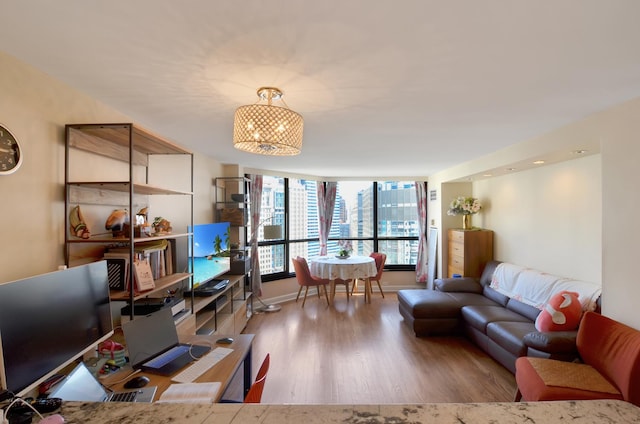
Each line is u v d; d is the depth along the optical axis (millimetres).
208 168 4188
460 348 3627
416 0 1100
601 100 2090
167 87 1857
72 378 1345
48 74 1683
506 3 1115
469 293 4477
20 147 1523
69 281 1354
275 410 714
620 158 2156
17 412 855
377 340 3869
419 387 2789
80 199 1918
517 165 3680
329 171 5648
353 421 673
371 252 6566
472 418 687
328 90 1899
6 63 1462
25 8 1132
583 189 3271
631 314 2080
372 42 1373
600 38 1346
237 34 1312
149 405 756
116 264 2018
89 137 1989
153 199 2908
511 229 4473
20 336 1098
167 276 2551
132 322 1743
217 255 3842
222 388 1499
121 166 2375
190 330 2670
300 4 1120
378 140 3217
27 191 1578
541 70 1651
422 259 6363
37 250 1638
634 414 704
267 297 5535
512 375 3002
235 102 2096
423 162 4617
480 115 2391
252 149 2006
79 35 1318
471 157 4195
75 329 1364
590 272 3191
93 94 1952
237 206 4562
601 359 2129
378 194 6578
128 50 1441
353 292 6180
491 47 1419
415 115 2389
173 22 1229
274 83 1800
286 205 5906
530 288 3602
